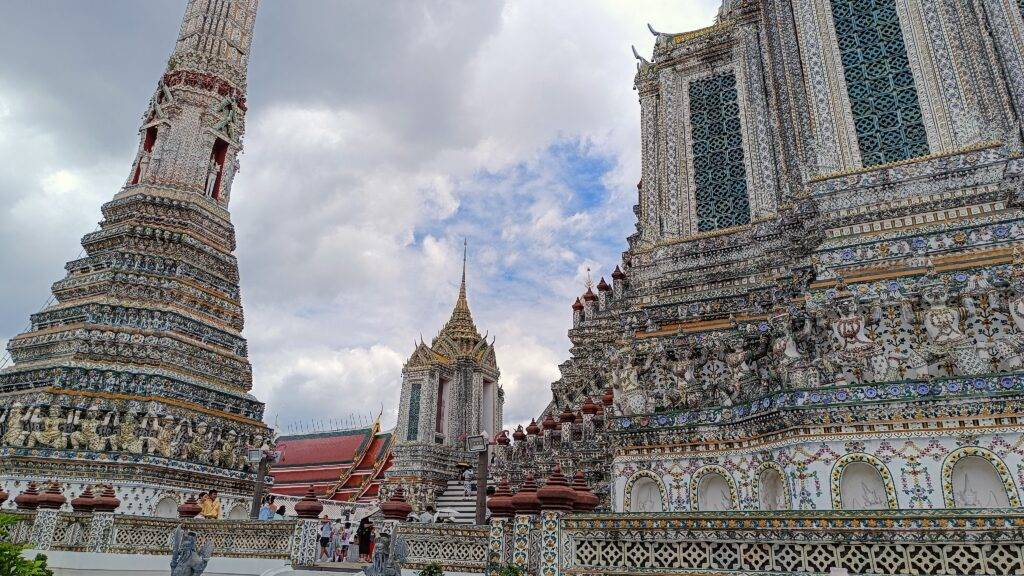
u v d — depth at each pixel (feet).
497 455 89.25
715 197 72.33
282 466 143.74
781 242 63.87
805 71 61.57
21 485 68.80
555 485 31.14
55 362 76.84
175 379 80.48
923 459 37.17
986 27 60.49
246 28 113.91
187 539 41.27
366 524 68.54
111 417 73.77
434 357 117.60
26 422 71.00
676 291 65.62
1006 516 22.85
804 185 59.62
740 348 52.39
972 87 53.47
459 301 131.85
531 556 30.73
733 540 27.07
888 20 59.72
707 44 78.95
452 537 41.19
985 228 45.75
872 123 57.00
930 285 43.09
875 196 53.21
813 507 39.06
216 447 81.30
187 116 100.42
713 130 75.36
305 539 50.85
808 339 45.14
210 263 95.40
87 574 53.16
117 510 69.31
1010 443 35.35
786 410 41.68
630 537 28.96
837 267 49.01
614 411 54.70
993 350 38.58
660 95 80.43
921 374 39.99
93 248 92.53
